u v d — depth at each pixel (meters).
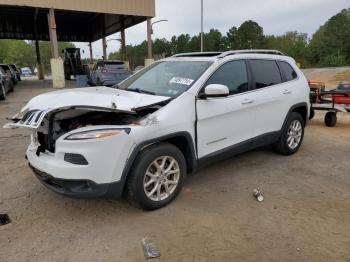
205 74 4.34
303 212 3.91
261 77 5.20
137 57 65.00
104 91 4.43
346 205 4.11
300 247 3.23
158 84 4.55
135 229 3.52
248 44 86.19
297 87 5.85
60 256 3.10
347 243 3.31
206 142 4.32
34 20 35.41
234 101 4.59
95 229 3.53
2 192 4.40
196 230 3.51
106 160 3.39
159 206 3.91
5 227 3.56
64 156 3.46
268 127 5.34
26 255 3.11
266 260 3.04
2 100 15.11
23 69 68.50
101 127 3.46
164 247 3.22
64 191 3.47
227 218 3.75
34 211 3.90
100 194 3.44
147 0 24.28
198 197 4.26
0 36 37.59
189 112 4.04
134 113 3.60
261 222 3.68
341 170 5.34
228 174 5.07
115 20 31.91
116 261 3.03
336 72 35.56
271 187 4.62
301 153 6.22
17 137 7.40
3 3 19.62
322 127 8.91
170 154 3.88
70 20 37.28
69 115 3.98
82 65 35.97
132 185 3.63
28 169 5.27
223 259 3.06
